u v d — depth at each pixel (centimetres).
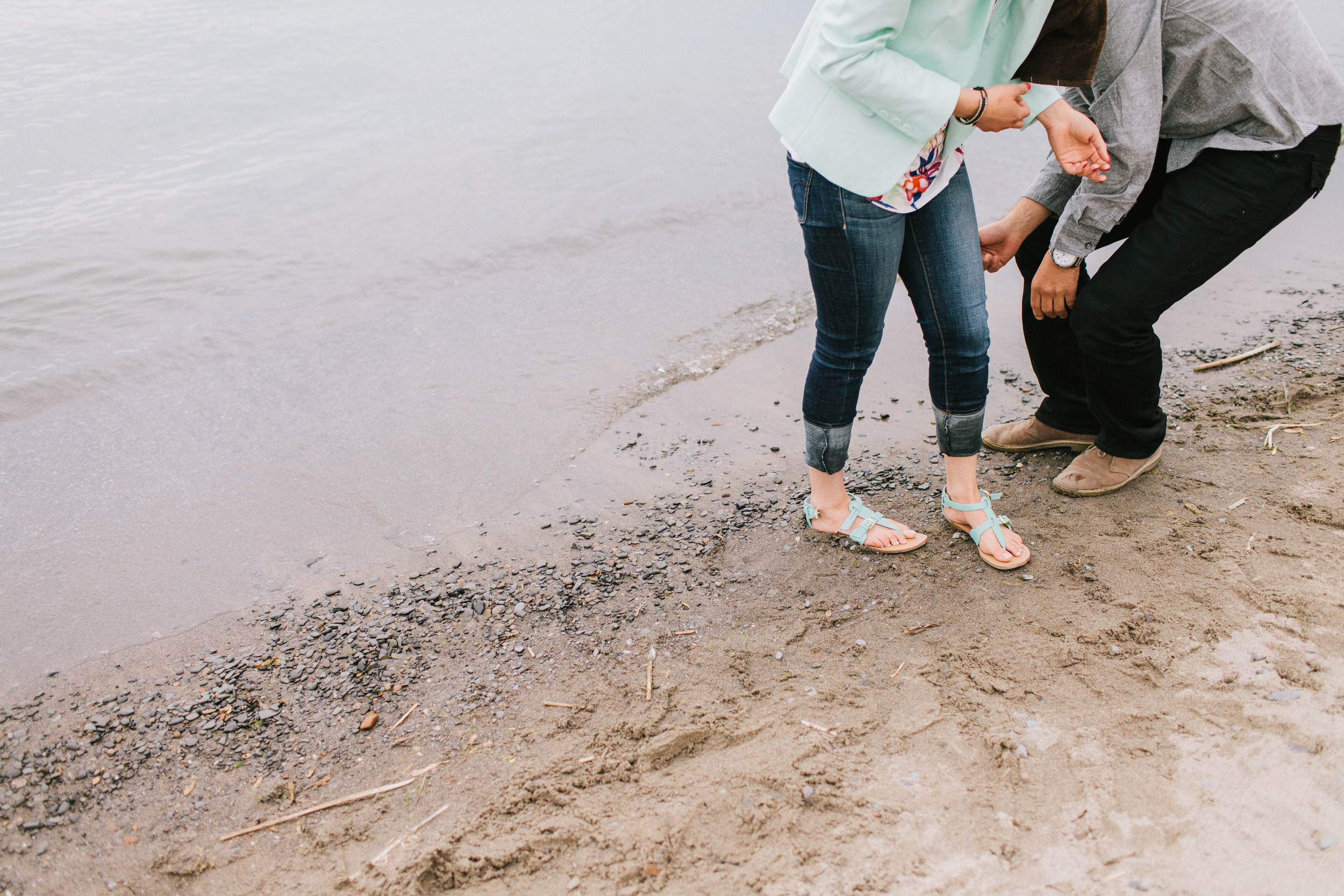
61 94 853
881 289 237
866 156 213
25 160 705
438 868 185
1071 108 226
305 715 238
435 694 242
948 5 200
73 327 471
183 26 1107
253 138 764
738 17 1165
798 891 169
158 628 273
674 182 654
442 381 416
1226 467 305
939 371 256
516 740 223
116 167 700
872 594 267
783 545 295
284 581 292
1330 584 237
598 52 1021
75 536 317
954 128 217
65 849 201
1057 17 209
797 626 257
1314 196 247
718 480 336
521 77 931
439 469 351
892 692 224
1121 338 260
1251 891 160
